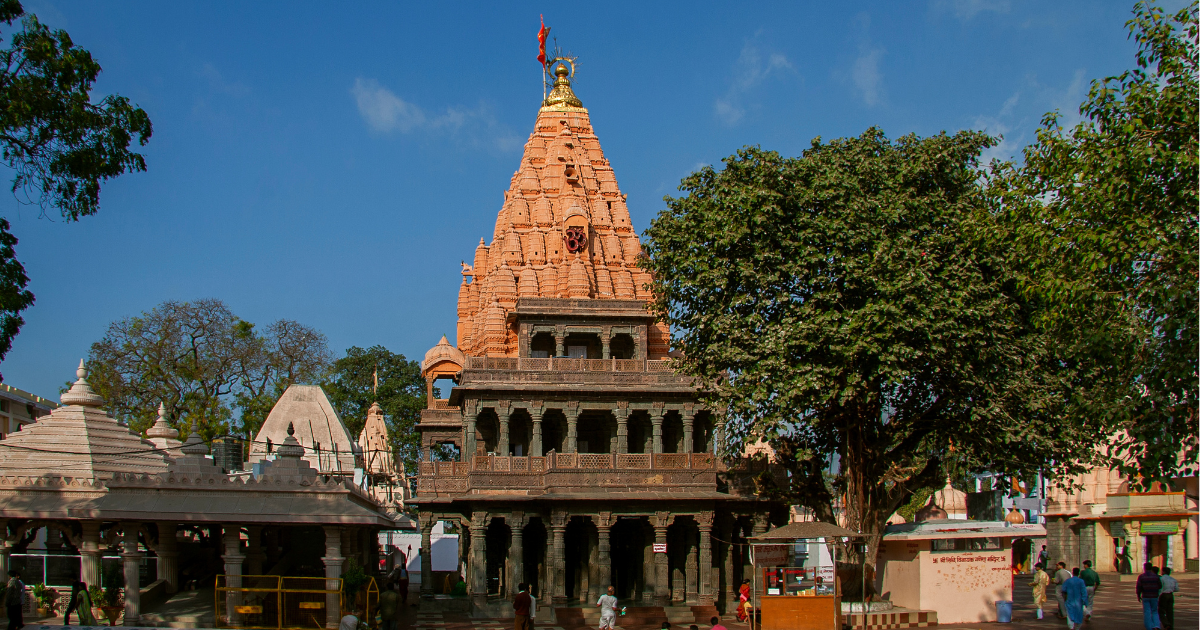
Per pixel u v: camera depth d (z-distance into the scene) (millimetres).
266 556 46906
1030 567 71688
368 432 77125
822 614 33250
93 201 28578
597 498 44406
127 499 35281
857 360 34156
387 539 69938
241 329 83188
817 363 34312
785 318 35062
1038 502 73625
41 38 26719
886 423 38688
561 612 42906
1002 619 35812
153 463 43156
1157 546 61094
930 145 36688
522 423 54812
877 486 37406
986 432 34844
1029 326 35344
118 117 28156
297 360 88938
